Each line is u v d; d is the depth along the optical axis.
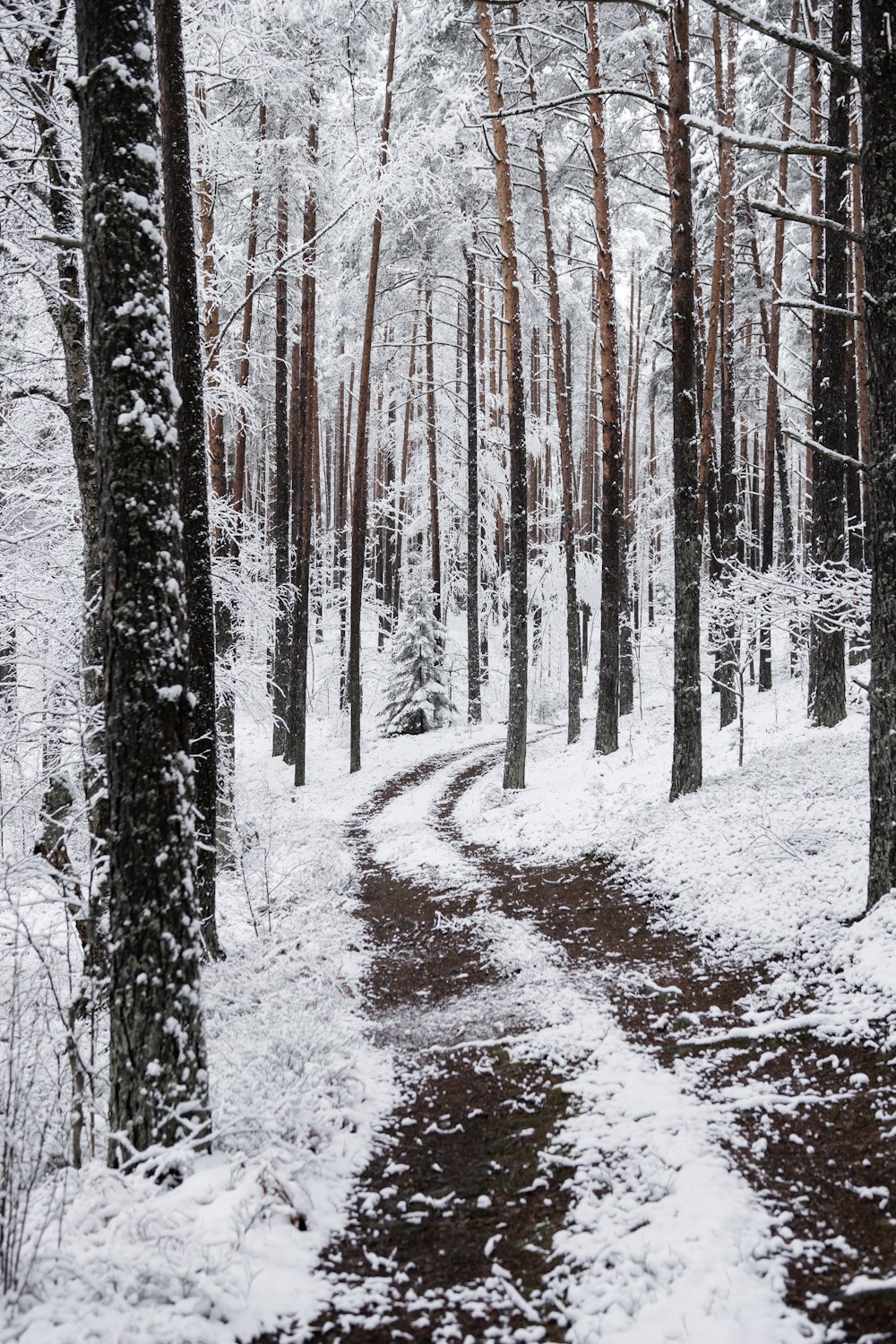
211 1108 4.23
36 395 7.87
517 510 16.30
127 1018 4.06
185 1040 4.14
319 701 32.25
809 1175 3.86
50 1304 2.97
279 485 21.02
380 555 41.09
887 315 5.82
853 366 15.85
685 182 11.09
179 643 4.30
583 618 32.69
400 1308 3.19
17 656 8.46
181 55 7.51
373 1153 4.51
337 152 18.16
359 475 20.91
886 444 5.90
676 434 11.44
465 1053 5.79
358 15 18.45
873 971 5.56
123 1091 4.05
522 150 20.28
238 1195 3.70
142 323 4.22
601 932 8.08
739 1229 3.45
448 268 25.19
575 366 40.75
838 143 11.88
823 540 12.51
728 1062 5.13
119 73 4.16
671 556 35.62
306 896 10.72
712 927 7.39
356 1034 6.20
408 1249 3.61
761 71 18.61
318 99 17.03
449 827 14.97
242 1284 3.21
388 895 10.77
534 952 7.73
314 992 6.88
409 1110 5.03
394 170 18.25
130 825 4.11
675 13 10.77
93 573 7.20
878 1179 3.75
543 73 18.92
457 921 9.17
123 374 4.18
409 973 7.72
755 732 14.91
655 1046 5.48
